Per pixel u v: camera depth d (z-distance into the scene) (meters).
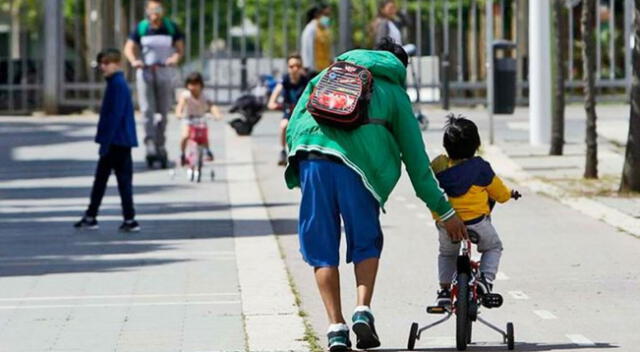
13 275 30.66
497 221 37.62
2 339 23.98
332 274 22.27
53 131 67.88
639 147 41.66
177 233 36.94
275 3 111.62
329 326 22.52
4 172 51.84
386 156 22.33
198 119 49.06
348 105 22.12
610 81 75.19
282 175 50.06
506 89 63.41
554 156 52.84
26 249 34.53
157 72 53.16
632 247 33.03
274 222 38.81
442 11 83.38
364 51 22.95
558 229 36.06
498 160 51.97
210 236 36.25
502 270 30.14
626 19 74.50
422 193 22.55
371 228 22.30
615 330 24.02
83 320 25.59
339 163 22.25
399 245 34.06
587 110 45.94
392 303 26.78
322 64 59.72
